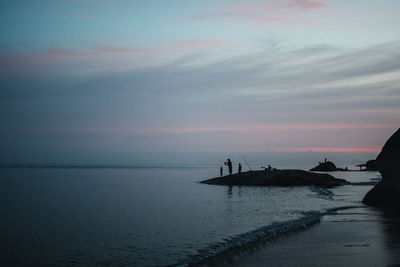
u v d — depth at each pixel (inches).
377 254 369.7
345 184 1544.0
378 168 821.9
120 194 1237.7
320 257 365.4
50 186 1675.7
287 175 1528.1
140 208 853.8
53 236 542.3
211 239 496.1
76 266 390.3
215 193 1221.7
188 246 460.4
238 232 538.0
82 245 482.3
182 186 1617.9
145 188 1518.2
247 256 383.6
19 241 510.6
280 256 375.9
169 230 573.0
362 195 1079.6
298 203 876.0
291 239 454.3
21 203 982.4
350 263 339.3
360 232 487.5
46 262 406.6
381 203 786.2
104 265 390.9
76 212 799.1
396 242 423.2
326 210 716.0
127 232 564.7
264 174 1592.0
